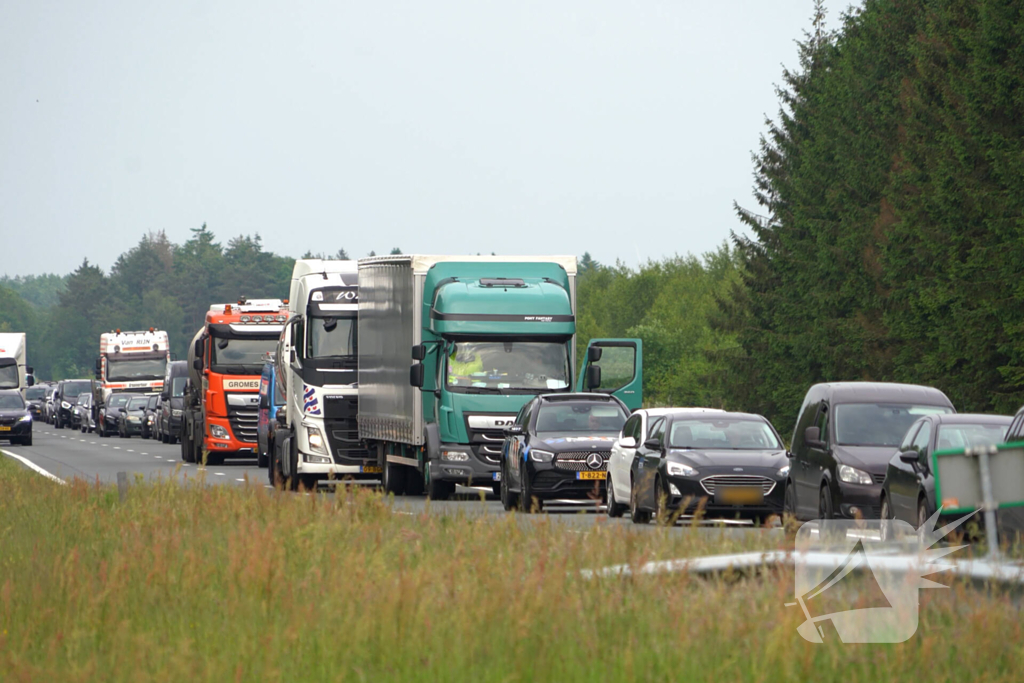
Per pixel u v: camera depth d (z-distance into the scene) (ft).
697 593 115.24
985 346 490.08
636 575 121.49
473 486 357.41
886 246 569.23
